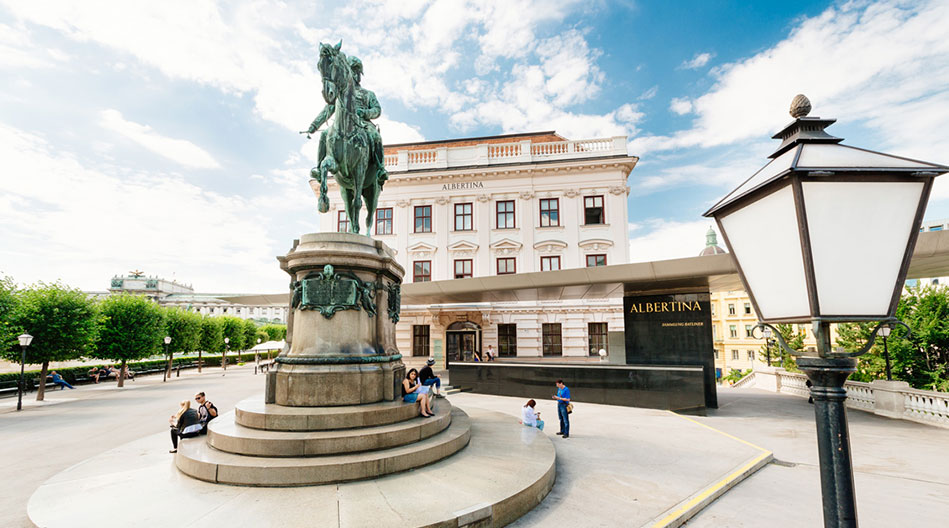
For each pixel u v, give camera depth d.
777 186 2.37
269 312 116.25
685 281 16.64
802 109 2.54
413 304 28.00
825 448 2.29
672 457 8.63
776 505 6.45
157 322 27.81
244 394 20.94
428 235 28.83
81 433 12.14
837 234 2.22
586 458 8.55
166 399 19.55
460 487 5.83
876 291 2.19
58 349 20.09
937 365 25.52
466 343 28.22
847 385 16.17
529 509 5.92
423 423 7.27
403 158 29.62
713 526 5.73
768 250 2.48
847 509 2.20
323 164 8.60
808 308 2.25
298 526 4.68
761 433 11.48
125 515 5.01
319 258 7.89
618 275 16.28
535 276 17.77
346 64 9.28
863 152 2.32
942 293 26.03
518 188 28.30
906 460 9.16
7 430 12.65
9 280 18.19
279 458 6.16
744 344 53.94
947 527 5.81
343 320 7.86
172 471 6.61
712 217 2.96
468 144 33.53
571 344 27.00
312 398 7.27
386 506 5.18
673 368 14.95
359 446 6.41
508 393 18.27
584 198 27.89
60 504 5.36
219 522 4.79
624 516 5.79
